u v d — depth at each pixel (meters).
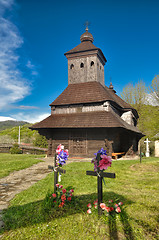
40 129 17.50
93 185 6.71
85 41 22.23
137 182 7.34
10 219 3.99
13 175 8.91
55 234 3.38
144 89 35.97
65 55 20.91
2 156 19.19
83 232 3.40
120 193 5.59
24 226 3.68
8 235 3.39
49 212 4.19
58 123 16.73
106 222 3.68
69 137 16.92
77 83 20.00
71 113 18.06
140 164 11.29
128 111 21.95
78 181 7.28
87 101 17.44
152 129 35.69
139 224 3.63
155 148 24.56
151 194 5.48
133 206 4.45
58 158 4.91
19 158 16.77
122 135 20.02
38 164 12.40
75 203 4.71
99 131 16.19
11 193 6.04
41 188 6.38
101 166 4.01
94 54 19.78
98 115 16.38
